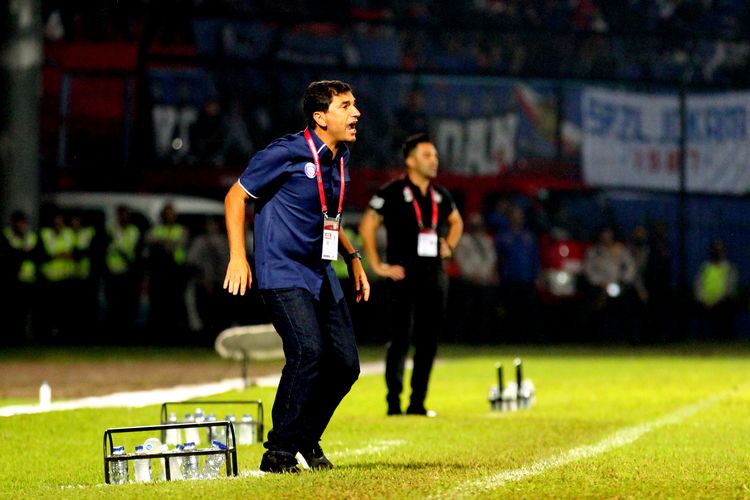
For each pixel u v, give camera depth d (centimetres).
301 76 7781
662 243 7362
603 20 8531
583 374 4550
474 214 6931
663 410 3097
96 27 7612
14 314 6397
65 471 1961
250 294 6488
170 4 7700
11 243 6359
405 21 7994
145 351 5938
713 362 5328
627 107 8025
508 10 8369
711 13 8925
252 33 7888
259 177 1703
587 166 7931
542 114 7912
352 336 1770
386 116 7731
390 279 2888
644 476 1741
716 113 8138
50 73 7581
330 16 8012
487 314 6906
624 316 7162
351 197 7538
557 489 1593
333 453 2125
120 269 6431
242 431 2328
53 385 3947
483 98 7862
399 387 2916
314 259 1738
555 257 7350
